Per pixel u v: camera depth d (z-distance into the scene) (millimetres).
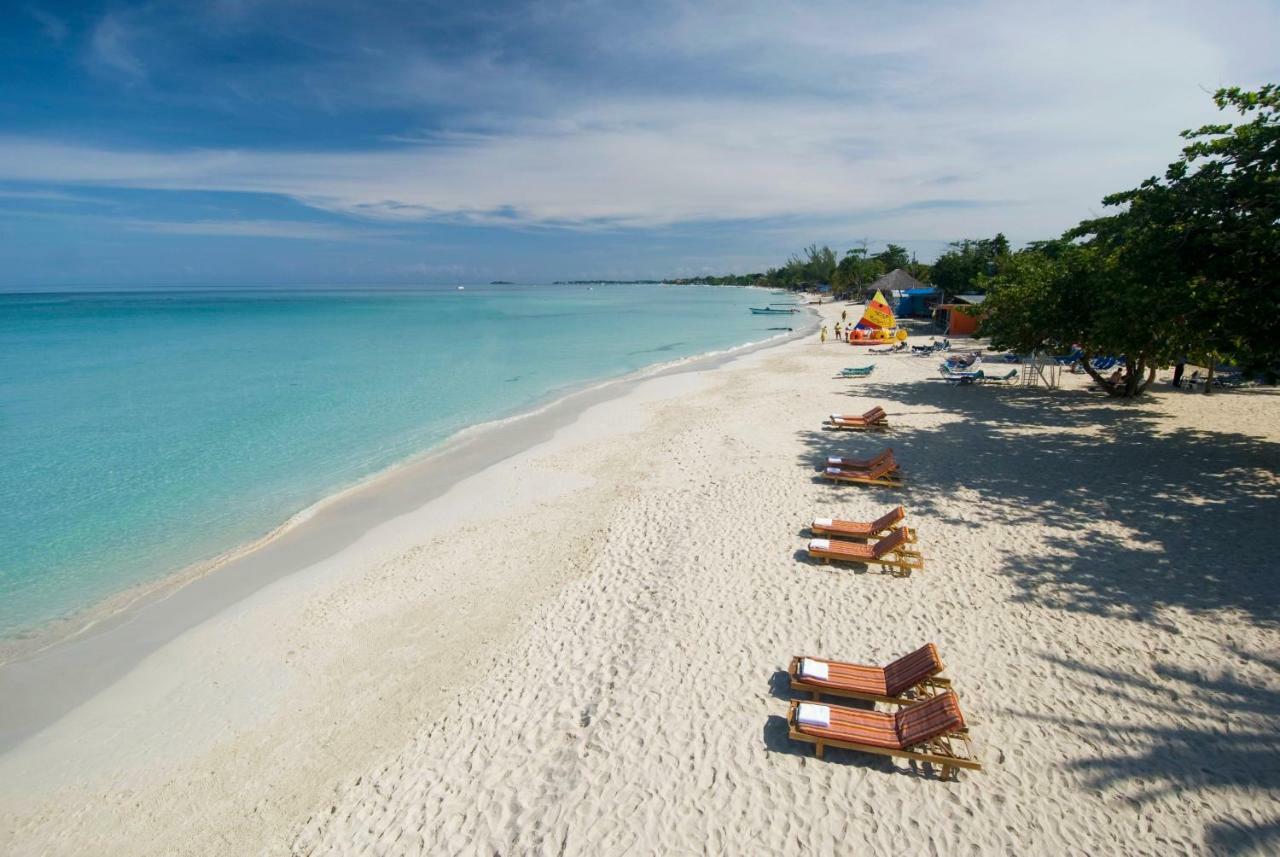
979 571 9727
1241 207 12672
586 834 5641
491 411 23391
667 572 10227
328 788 6418
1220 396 20062
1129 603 8641
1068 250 21234
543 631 8875
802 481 14078
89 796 6527
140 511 14086
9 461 17266
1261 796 5641
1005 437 16781
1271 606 8367
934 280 69688
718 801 5898
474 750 6750
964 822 5555
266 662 8633
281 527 13211
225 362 35781
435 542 12141
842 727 6422
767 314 86312
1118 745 6285
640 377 30812
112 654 8992
